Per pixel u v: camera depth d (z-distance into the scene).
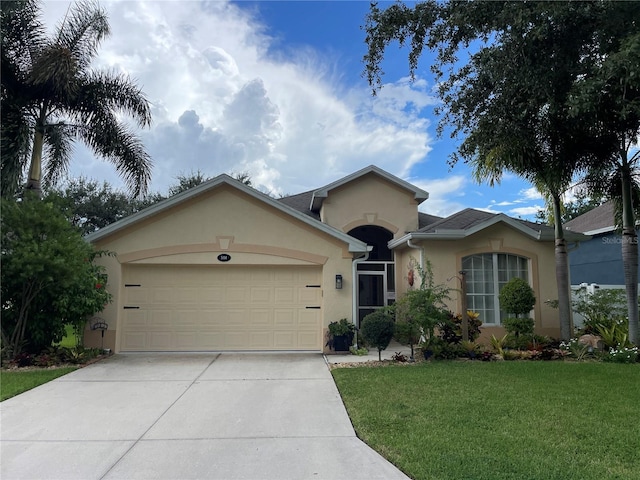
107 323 11.38
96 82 13.52
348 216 15.78
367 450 5.02
